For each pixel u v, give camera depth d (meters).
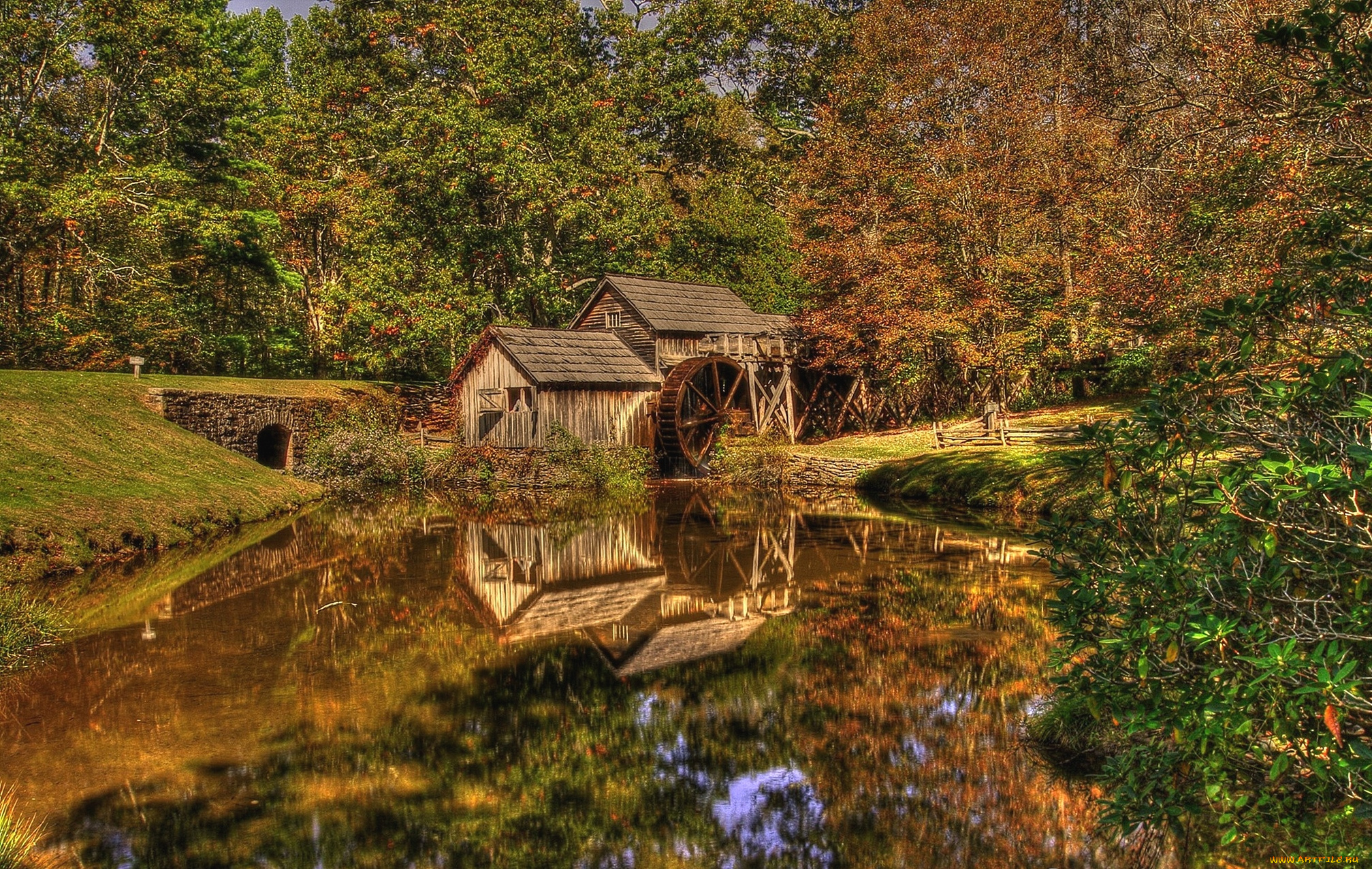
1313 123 9.27
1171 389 4.95
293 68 44.06
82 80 29.86
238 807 6.64
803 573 14.64
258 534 18.47
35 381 19.88
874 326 30.50
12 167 27.06
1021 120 26.97
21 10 27.66
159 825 6.35
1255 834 5.33
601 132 35.28
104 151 30.42
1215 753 4.52
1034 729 7.83
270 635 11.08
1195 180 15.23
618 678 9.53
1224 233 13.73
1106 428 5.13
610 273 35.75
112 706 8.62
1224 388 5.15
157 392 21.91
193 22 31.14
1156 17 21.84
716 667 9.84
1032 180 27.19
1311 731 4.30
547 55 36.53
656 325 30.72
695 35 41.75
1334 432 4.40
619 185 35.94
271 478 23.16
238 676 9.52
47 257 30.67
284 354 41.84
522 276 35.12
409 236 34.62
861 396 36.31
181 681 9.35
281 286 40.81
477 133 33.25
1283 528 4.38
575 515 21.89
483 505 23.86
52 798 6.74
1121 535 5.34
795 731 8.02
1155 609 4.71
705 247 39.88
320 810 6.61
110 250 30.47
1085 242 26.30
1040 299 29.14
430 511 22.64
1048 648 10.20
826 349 32.84
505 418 29.12
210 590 13.37
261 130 36.66
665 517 21.28
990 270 28.11
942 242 29.08
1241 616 4.25
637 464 28.53
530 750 7.69
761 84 44.16
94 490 16.66
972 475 22.17
